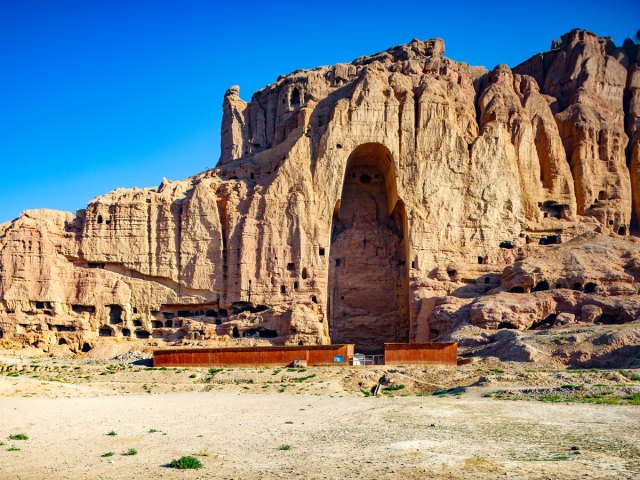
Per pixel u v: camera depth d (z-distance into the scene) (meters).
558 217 103.31
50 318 94.88
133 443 37.06
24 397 55.56
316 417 46.03
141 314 96.81
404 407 49.56
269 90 120.88
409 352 71.31
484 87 112.44
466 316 85.31
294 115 105.94
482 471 28.98
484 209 98.88
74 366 77.56
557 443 34.84
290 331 89.94
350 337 98.19
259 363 72.75
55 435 39.62
